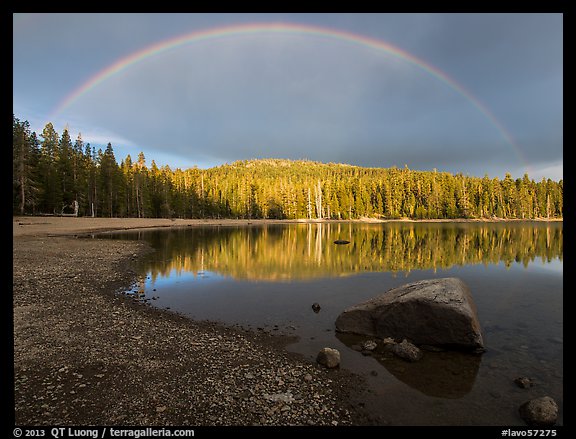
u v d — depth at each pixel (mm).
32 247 30969
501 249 38469
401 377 8820
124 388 7773
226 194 129875
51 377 8172
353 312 12234
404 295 11570
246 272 24047
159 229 67562
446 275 22812
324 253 34938
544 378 8789
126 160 107375
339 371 9102
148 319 13117
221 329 12367
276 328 12586
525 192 134875
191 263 27672
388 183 145875
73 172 72500
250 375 8664
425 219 132000
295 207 139125
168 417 6809
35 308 13719
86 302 15000
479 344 10180
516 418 7152
